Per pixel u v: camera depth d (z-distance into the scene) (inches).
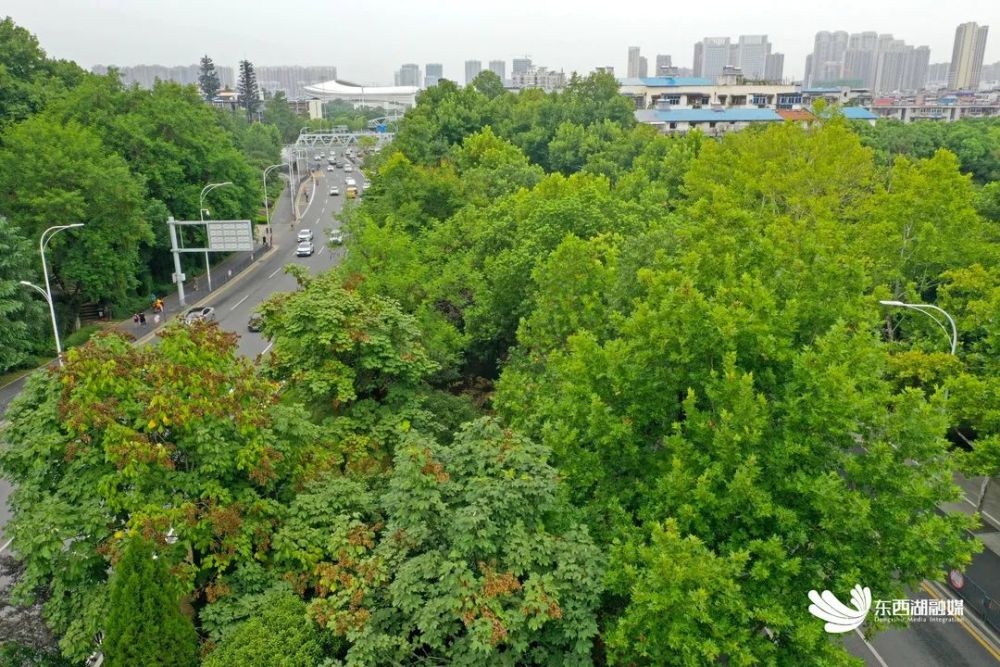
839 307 730.8
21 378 1731.1
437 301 1535.4
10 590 660.7
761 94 5349.4
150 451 618.8
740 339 664.4
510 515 578.2
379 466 812.0
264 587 637.3
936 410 614.5
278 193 4734.3
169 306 2359.7
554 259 1048.2
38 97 2367.1
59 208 1904.5
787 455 590.6
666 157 2463.1
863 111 4616.1
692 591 508.7
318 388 850.8
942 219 1363.2
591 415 674.8
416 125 3137.3
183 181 2642.7
